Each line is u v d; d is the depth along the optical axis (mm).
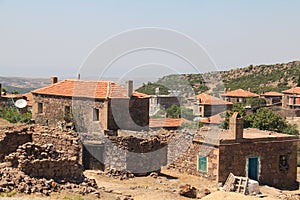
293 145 38031
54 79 50188
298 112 96375
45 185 21625
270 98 121312
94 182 24750
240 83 170875
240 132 34938
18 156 22781
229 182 31672
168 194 26844
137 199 24609
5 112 49469
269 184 36594
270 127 60781
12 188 20688
